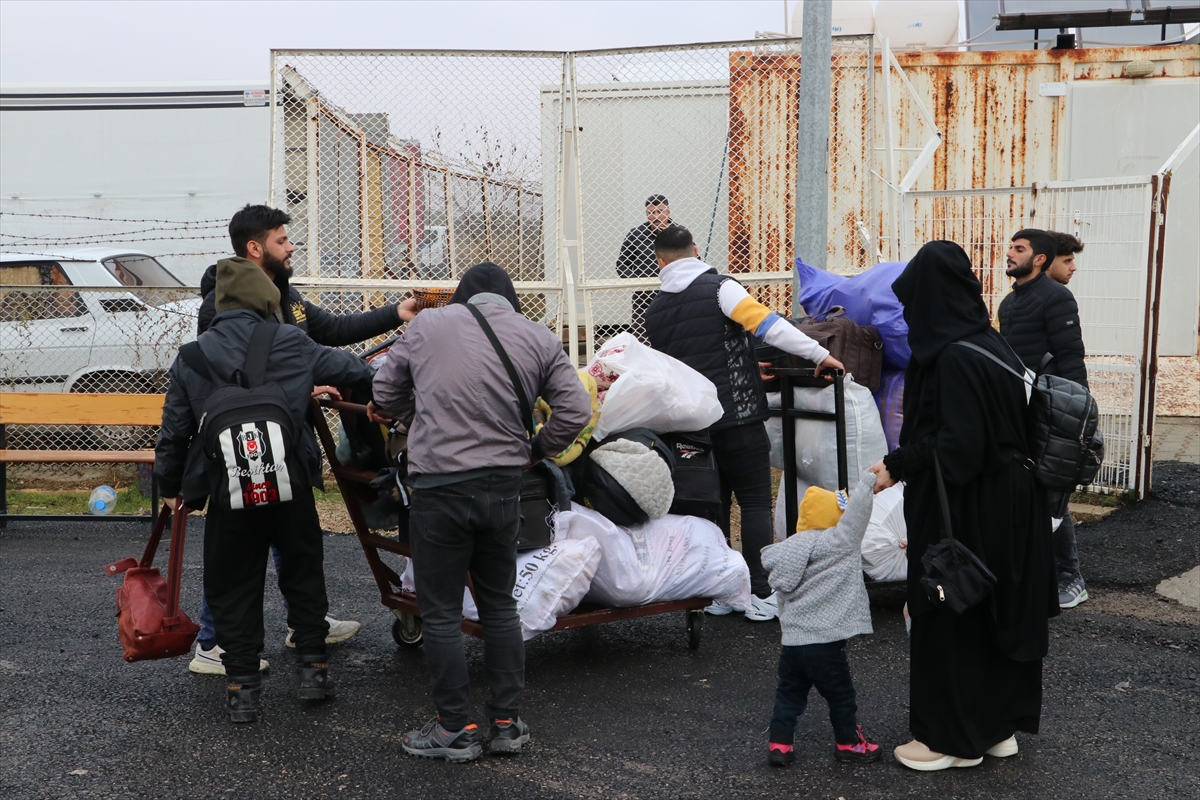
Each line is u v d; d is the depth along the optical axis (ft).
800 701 11.78
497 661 12.12
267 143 36.78
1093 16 33.01
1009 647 11.23
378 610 17.83
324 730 12.87
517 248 24.41
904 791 11.13
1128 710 13.28
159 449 12.84
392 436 14.03
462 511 11.55
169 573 13.06
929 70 31.81
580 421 12.18
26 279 30.48
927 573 10.82
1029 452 11.41
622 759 12.03
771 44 23.80
